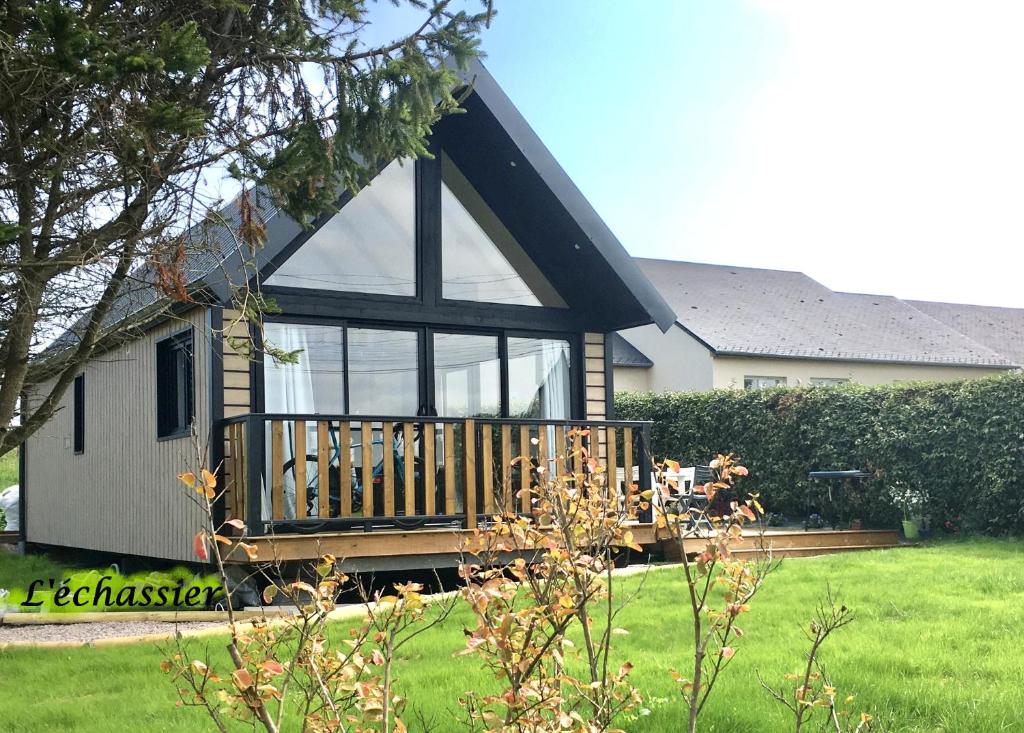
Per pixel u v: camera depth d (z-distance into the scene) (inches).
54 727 177.8
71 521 525.7
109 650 248.7
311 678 101.8
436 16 226.1
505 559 351.3
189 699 185.9
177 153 200.5
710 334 933.8
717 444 636.1
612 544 123.2
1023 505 470.3
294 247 375.6
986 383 486.9
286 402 368.2
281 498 329.4
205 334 359.9
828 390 561.9
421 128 233.9
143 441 426.0
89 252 198.4
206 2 197.5
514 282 433.7
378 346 394.6
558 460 143.6
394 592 362.9
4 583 423.5
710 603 280.1
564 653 113.6
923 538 512.1
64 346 258.4
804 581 323.9
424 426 357.7
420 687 195.5
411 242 406.0
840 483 552.4
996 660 208.5
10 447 220.7
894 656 211.5
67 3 180.2
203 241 220.1
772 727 167.8
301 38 212.8
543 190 406.6
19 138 184.4
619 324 444.5
